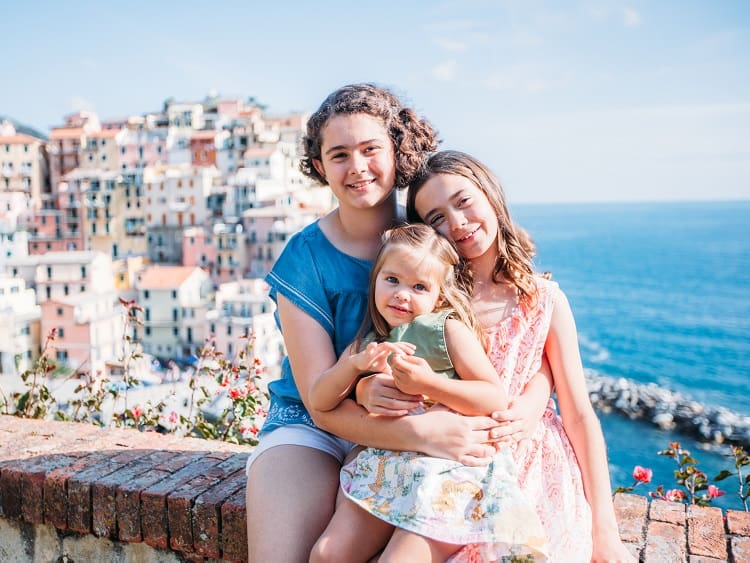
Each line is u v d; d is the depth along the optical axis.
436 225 2.73
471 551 2.20
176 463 3.23
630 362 48.19
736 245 134.38
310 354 2.64
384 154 2.67
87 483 2.96
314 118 2.74
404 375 2.32
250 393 4.98
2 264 56.69
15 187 81.88
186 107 86.62
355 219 2.79
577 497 2.57
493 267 2.79
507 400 2.50
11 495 3.12
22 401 5.16
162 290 53.94
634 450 25.67
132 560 2.96
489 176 2.74
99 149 81.38
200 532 2.76
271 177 74.44
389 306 2.56
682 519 2.85
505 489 2.24
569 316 2.79
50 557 3.13
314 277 2.73
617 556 2.43
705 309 71.56
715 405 34.62
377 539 2.30
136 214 72.56
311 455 2.61
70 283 56.88
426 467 2.26
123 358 5.75
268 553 2.36
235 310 51.44
